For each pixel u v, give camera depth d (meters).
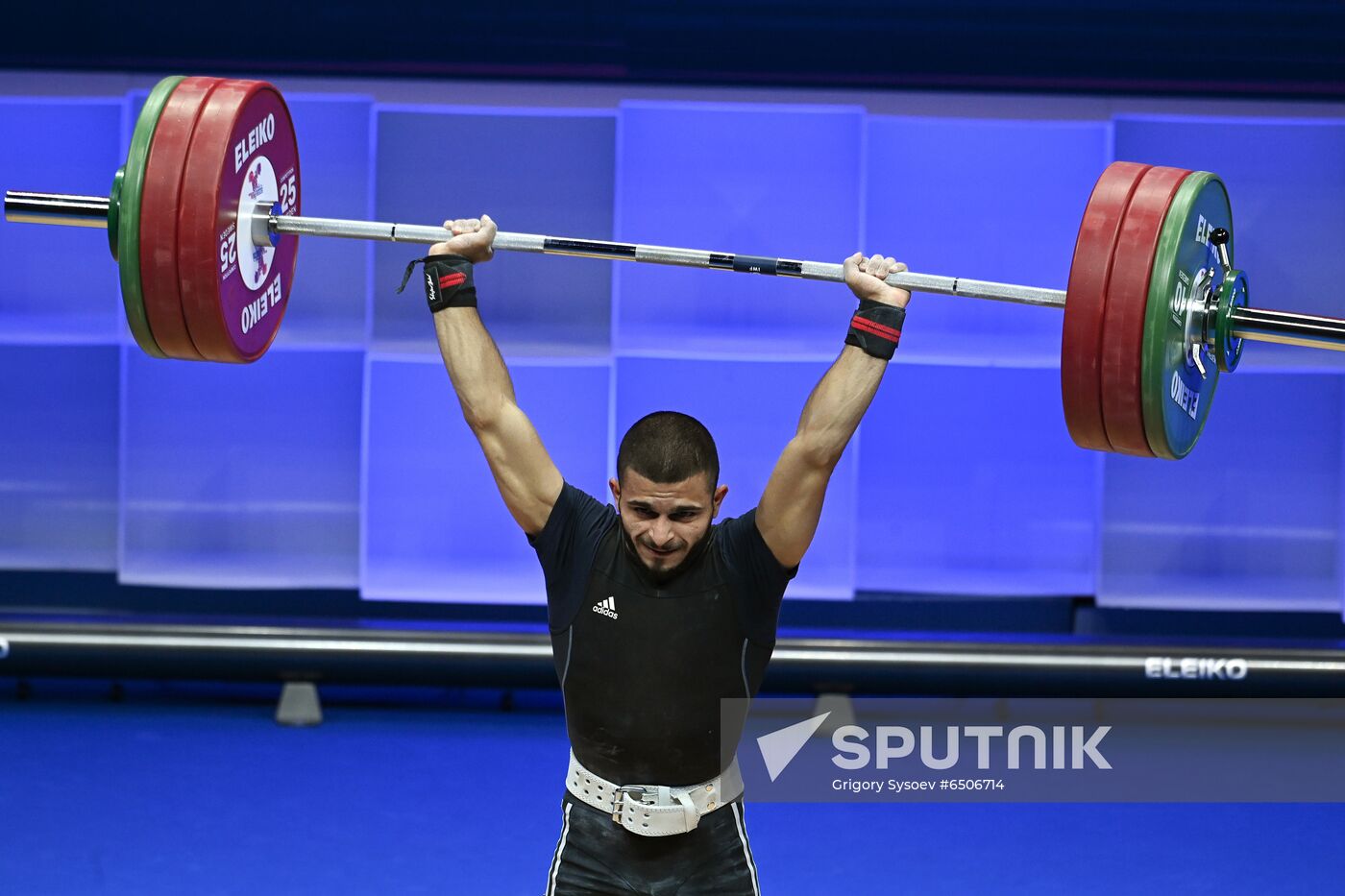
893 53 20.38
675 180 21.09
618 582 9.62
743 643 9.66
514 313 21.53
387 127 21.30
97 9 20.42
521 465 9.75
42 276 21.56
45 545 21.80
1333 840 17.20
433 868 15.91
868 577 21.73
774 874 16.02
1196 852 16.83
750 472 21.39
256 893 15.18
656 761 9.77
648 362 21.38
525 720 21.11
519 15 20.38
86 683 21.72
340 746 19.73
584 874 10.00
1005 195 21.17
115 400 21.78
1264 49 20.17
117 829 16.75
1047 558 21.70
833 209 21.03
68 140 21.20
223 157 10.38
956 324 21.41
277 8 20.44
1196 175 10.21
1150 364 9.99
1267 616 21.84
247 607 22.02
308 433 21.73
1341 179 21.09
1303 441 21.50
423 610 21.84
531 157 21.36
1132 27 20.20
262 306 11.43
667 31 20.38
